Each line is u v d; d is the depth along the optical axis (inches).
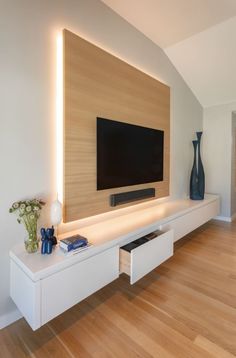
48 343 52.4
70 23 71.7
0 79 56.2
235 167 157.5
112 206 86.5
